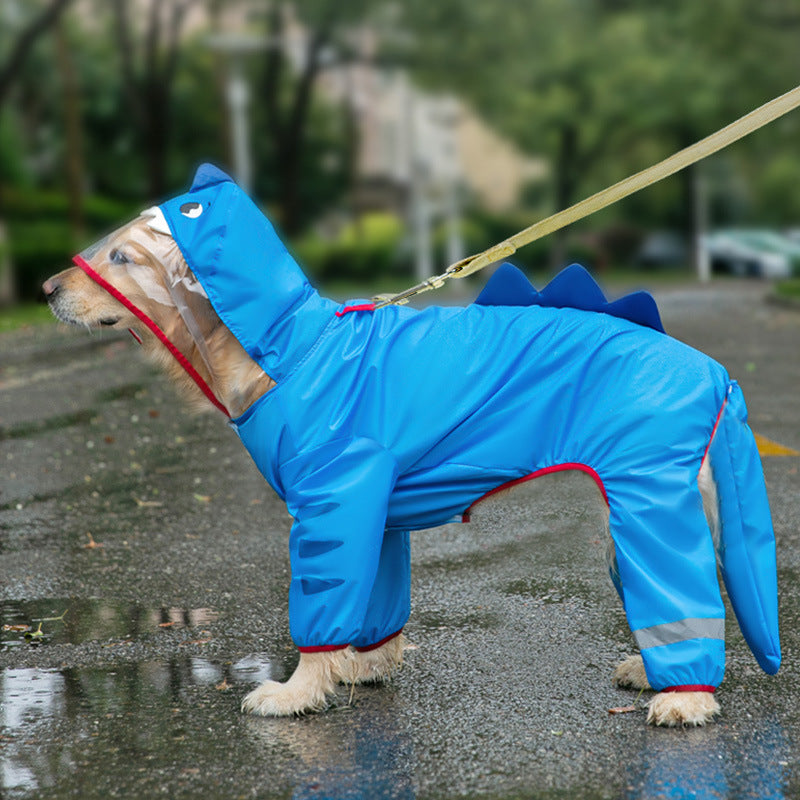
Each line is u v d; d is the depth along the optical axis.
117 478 7.00
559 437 3.27
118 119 39.22
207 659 3.87
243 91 25.25
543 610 4.35
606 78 35.81
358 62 33.69
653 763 2.96
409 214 43.69
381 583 3.56
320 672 3.33
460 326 3.37
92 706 3.44
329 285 36.41
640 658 3.56
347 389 3.29
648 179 3.28
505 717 3.31
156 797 2.82
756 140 39.97
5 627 4.25
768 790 2.81
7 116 32.34
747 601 3.31
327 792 2.83
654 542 3.14
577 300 3.41
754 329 16.11
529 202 49.50
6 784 2.91
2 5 33.09
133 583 4.81
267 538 5.55
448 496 3.35
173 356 3.44
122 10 32.06
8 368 12.96
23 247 25.33
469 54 33.12
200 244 3.30
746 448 3.30
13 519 5.98
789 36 36.53
